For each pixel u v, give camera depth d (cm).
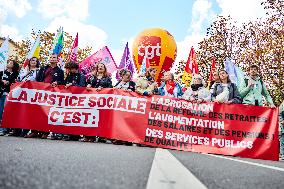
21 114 714
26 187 146
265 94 732
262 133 638
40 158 272
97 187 158
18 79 809
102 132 683
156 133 661
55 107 714
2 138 565
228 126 648
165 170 245
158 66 1419
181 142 652
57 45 1129
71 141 653
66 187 153
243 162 432
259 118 646
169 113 666
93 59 1159
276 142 634
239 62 2516
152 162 302
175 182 192
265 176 278
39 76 762
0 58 856
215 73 742
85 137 707
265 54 2269
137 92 683
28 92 722
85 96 710
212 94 723
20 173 184
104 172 212
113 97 691
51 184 158
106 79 773
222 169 299
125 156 350
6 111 715
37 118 712
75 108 707
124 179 189
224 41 2659
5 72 754
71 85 734
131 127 670
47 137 732
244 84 737
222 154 638
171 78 846
